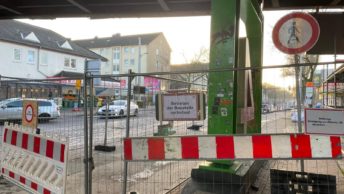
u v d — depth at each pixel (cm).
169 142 425
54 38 4516
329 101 933
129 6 1038
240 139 401
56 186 462
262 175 684
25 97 764
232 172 510
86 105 492
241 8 591
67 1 1001
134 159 436
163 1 927
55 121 736
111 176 707
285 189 452
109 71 7169
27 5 1034
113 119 975
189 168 781
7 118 794
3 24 3834
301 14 529
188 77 876
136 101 653
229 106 526
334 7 984
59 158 462
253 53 803
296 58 546
